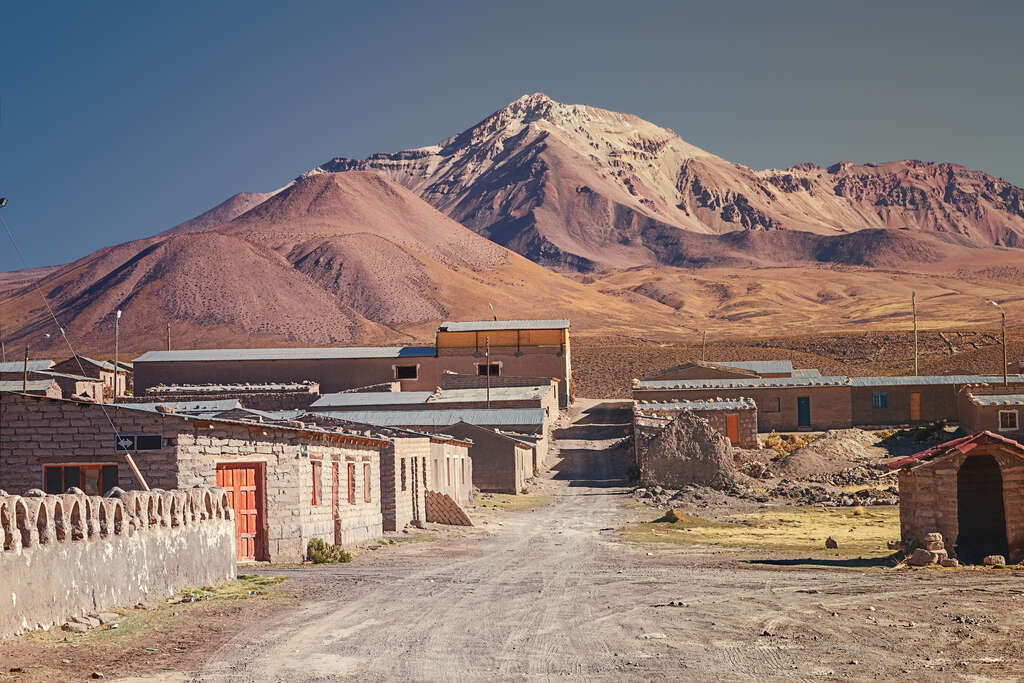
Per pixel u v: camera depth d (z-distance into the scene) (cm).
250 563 2614
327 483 3031
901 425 8269
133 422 2470
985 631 1638
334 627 1681
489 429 6800
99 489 2462
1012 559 2595
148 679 1283
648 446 6316
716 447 6244
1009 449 2602
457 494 5194
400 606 1922
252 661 1404
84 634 1543
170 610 1783
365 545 3284
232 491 2617
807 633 1631
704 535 3869
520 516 4862
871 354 19875
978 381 8212
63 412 2475
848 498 5553
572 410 10369
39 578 1531
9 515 1470
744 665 1388
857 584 2261
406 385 10306
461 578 2406
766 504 5491
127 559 1789
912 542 2733
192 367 10212
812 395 8350
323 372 10256
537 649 1506
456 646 1527
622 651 1491
